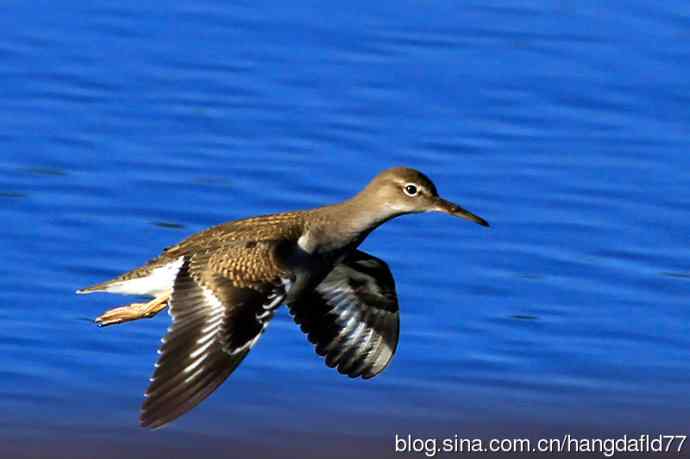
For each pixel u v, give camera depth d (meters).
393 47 27.06
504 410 19.80
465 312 21.41
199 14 27.67
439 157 24.55
